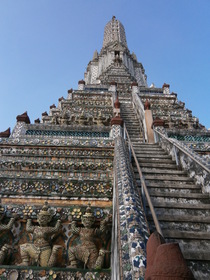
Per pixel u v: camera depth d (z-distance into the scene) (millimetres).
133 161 7254
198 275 3178
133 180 4547
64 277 4332
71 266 4605
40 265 4609
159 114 15875
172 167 6918
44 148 8242
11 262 4969
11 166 7555
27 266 4480
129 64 37406
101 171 7199
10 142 8312
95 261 4566
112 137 9141
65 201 6043
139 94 20875
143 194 4418
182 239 3697
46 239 4965
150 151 8555
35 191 6164
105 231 5129
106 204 6031
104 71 32906
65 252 5090
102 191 6195
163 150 8680
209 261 3326
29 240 5281
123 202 3465
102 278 4250
